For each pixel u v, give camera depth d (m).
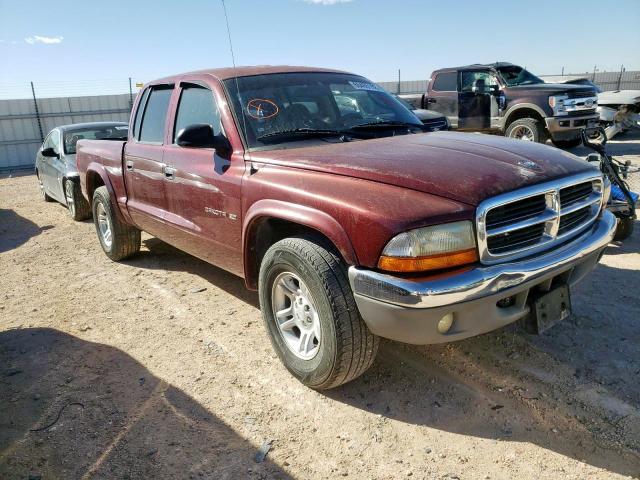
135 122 4.84
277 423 2.72
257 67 4.00
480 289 2.34
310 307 2.88
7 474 2.44
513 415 2.67
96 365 3.42
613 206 4.93
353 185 2.61
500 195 2.41
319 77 4.03
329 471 2.37
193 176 3.72
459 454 2.42
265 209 2.96
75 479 2.39
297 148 3.29
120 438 2.66
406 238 2.30
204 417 2.80
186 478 2.36
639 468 2.27
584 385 2.88
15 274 5.57
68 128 9.05
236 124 3.45
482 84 12.02
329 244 2.73
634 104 13.19
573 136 11.20
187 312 4.21
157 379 3.21
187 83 4.09
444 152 2.88
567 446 2.43
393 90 26.52
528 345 3.33
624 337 3.36
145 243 6.42
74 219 8.24
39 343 3.79
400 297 2.32
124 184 4.94
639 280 4.26
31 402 3.03
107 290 4.84
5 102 22.19
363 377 3.09
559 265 2.59
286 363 3.09
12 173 20.75
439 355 3.29
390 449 2.49
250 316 4.08
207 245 3.77
